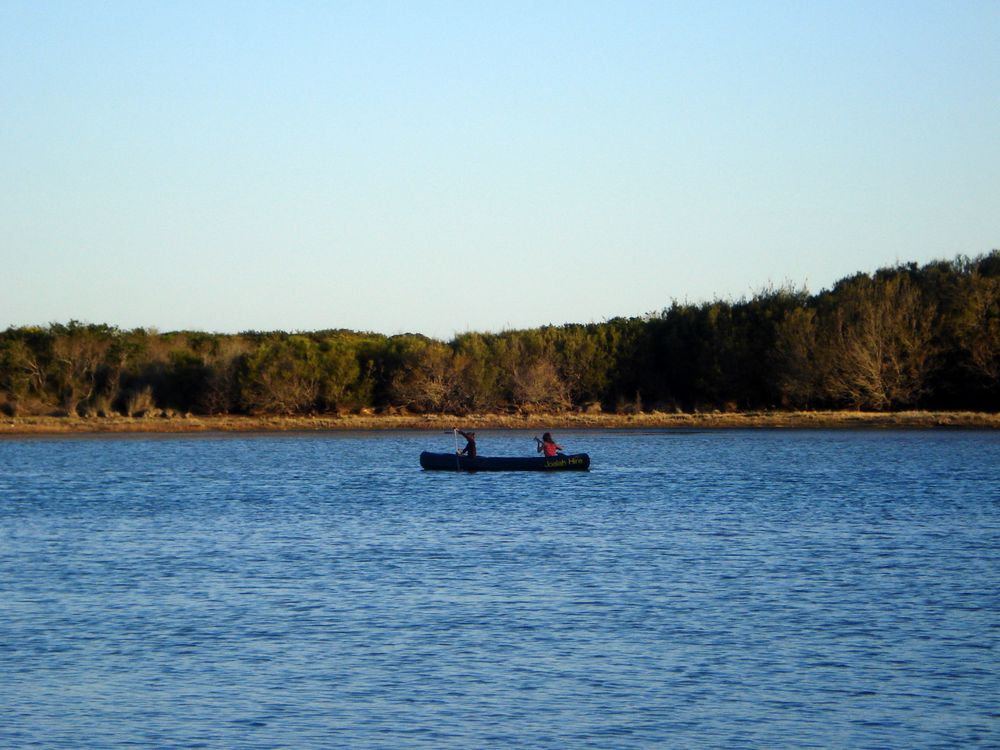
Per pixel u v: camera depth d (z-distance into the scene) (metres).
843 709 52.50
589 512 122.00
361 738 49.12
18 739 49.03
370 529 109.50
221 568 87.38
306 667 59.25
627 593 76.69
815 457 193.75
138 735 49.53
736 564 87.75
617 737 49.16
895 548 95.00
